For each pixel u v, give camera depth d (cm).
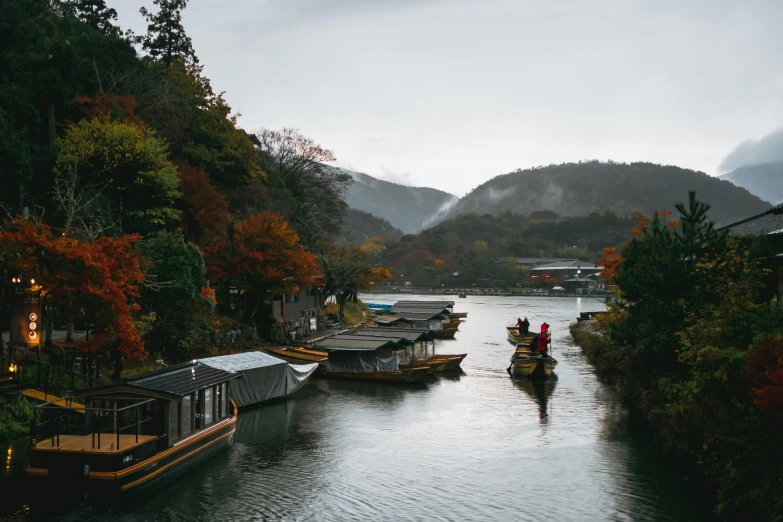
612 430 3459
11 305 3391
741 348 2709
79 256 2909
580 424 3606
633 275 3653
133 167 5078
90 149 4822
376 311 12012
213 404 2947
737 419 2456
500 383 4944
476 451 3078
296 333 6538
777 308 2909
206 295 4984
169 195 5388
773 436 2108
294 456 2966
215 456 2933
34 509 2211
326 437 3312
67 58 5731
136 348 3428
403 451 3072
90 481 2197
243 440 3234
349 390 4606
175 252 4384
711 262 3328
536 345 5591
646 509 2325
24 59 5559
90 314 3038
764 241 3756
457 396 4416
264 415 3797
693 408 2795
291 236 5903
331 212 10656
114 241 3278
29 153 4725
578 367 5734
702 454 2600
